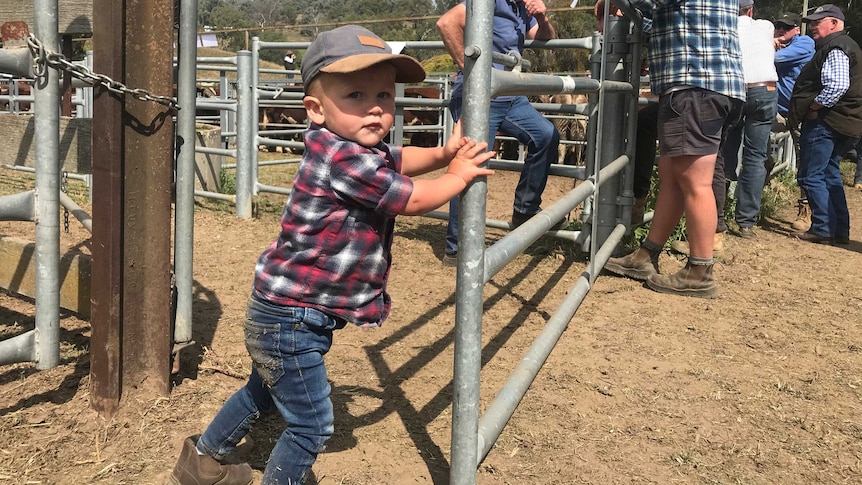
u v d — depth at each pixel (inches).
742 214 246.4
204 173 287.4
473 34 72.7
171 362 111.3
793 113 247.1
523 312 160.1
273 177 373.1
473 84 73.5
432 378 122.0
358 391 115.4
